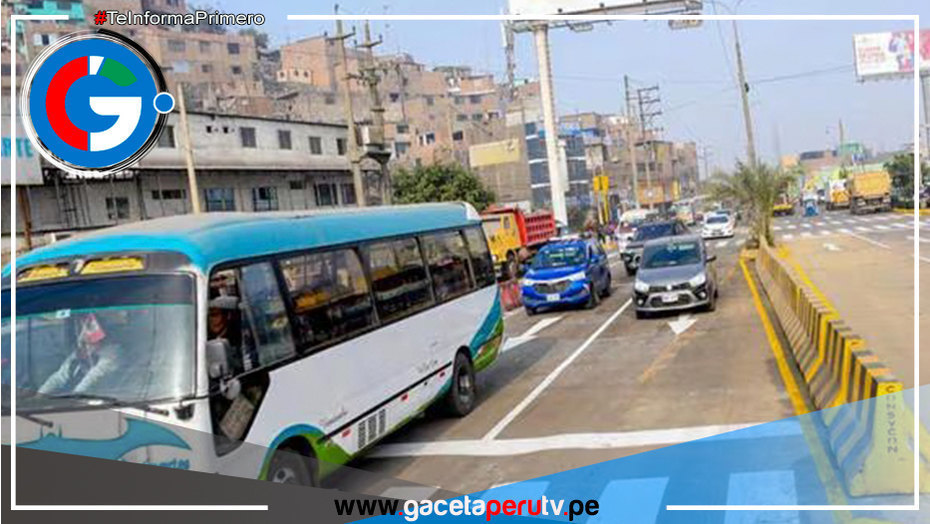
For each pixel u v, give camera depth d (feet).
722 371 35.86
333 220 25.94
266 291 20.90
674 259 58.54
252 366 19.54
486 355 35.94
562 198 140.46
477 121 310.86
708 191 106.93
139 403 17.19
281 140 150.92
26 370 17.87
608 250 153.58
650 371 37.58
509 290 73.92
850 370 23.52
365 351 25.14
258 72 285.23
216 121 138.41
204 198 135.44
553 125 139.44
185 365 17.51
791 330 41.47
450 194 168.14
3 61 192.24
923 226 130.93
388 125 277.44
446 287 32.65
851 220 176.76
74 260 18.85
